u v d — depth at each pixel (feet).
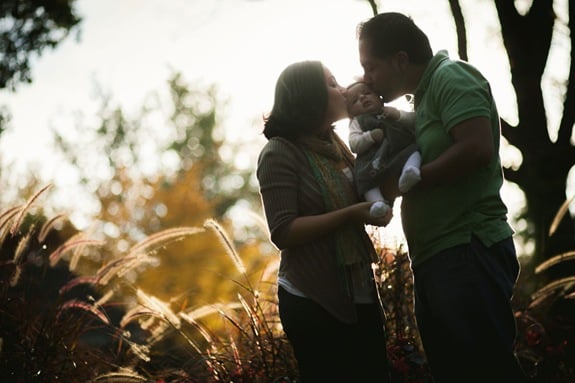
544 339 16.67
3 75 28.81
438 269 9.43
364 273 9.51
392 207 9.86
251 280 16.01
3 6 28.68
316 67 9.69
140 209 69.46
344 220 9.12
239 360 14.11
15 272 15.07
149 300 14.28
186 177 76.38
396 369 13.38
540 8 21.74
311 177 9.48
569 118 21.22
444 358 9.79
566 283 16.02
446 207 9.39
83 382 13.80
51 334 14.60
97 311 14.64
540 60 21.81
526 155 21.71
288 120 9.56
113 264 14.92
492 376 9.19
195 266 57.00
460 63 9.47
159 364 15.37
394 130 9.59
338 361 9.32
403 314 14.43
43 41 29.09
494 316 9.22
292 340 9.47
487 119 9.03
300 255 9.36
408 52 9.65
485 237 9.30
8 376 13.66
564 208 15.88
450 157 8.91
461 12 21.25
